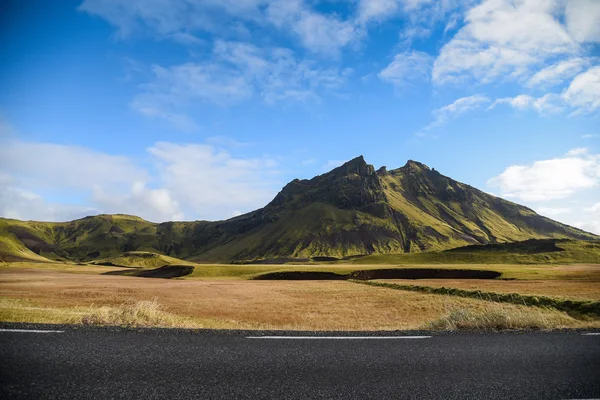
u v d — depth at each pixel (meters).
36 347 6.65
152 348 6.99
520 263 193.88
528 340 8.52
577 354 7.33
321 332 8.93
